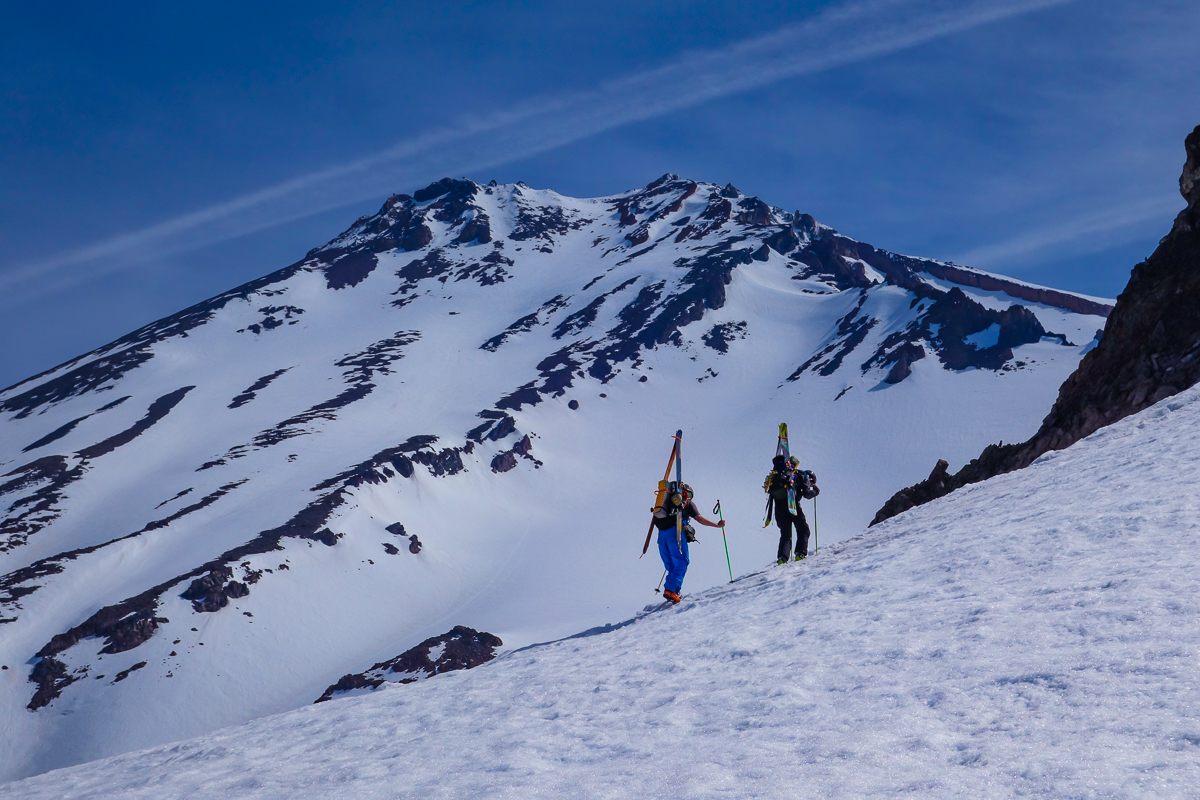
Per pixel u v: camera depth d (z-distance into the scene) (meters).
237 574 85.19
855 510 115.81
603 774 3.90
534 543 113.19
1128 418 12.50
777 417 148.25
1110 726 3.02
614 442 150.50
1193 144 17.16
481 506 122.50
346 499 106.00
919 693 3.99
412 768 4.93
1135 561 5.37
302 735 7.34
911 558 8.16
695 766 3.68
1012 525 8.05
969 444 124.06
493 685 7.61
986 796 2.69
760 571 11.91
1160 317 15.69
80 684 71.38
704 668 6.02
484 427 144.38
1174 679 3.28
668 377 173.00
